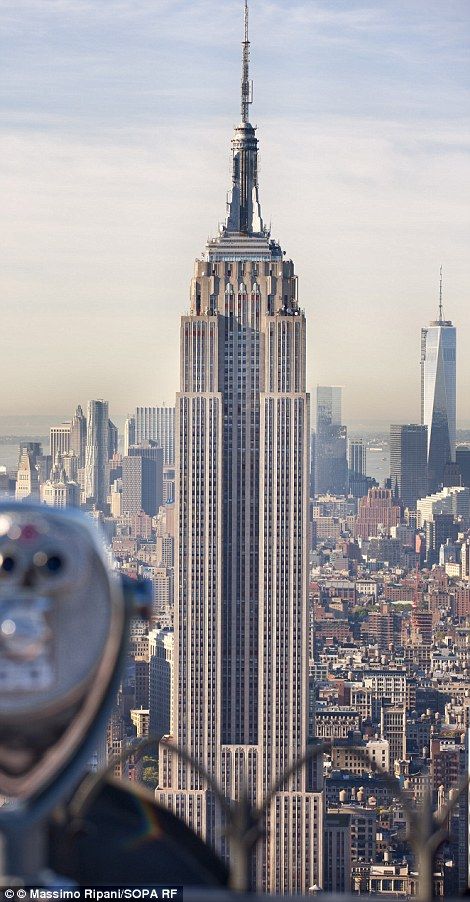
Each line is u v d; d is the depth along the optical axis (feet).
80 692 45.65
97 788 57.88
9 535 45.65
